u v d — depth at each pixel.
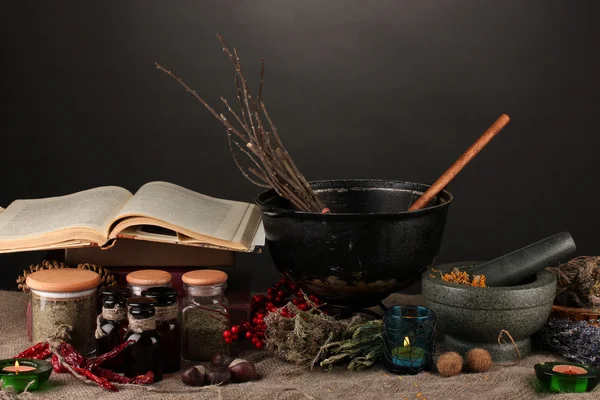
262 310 1.89
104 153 3.26
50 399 1.52
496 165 3.29
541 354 1.82
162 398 1.52
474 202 3.32
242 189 3.30
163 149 3.27
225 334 1.72
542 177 3.30
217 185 3.30
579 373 1.58
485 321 1.69
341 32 3.22
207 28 3.20
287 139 3.28
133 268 1.95
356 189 2.04
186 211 1.92
